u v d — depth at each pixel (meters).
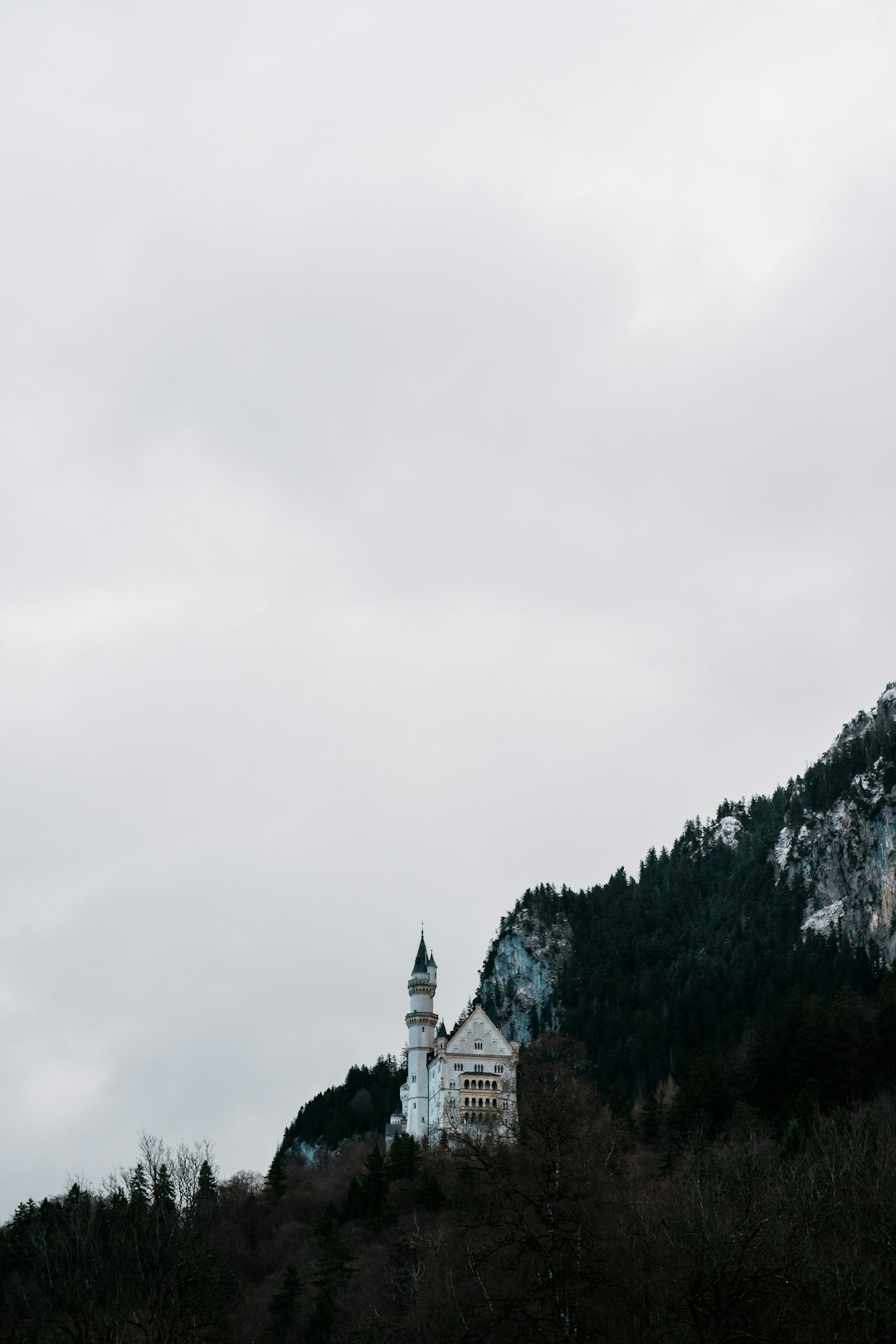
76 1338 75.75
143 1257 81.94
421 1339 84.44
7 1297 86.56
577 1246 72.38
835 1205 82.69
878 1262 76.38
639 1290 74.06
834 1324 70.81
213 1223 100.75
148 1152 90.44
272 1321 124.38
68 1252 82.19
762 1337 65.69
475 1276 82.06
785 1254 71.69
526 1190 76.31
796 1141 123.50
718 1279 67.94
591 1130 103.12
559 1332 68.69
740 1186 85.06
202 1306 83.19
